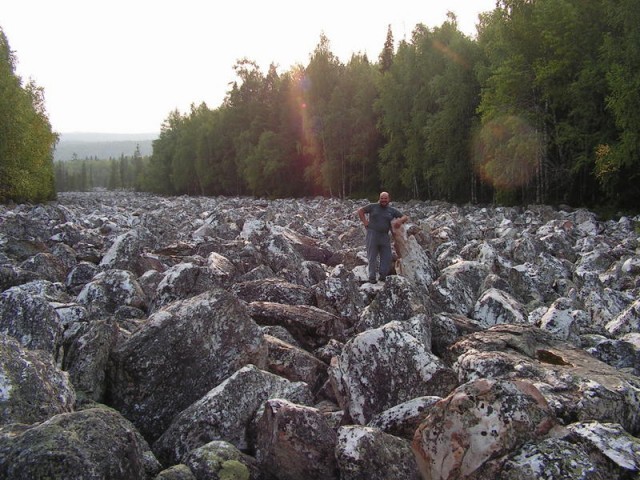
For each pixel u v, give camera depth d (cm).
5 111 3878
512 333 705
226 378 622
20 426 406
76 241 1738
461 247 1778
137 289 984
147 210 3931
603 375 579
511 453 398
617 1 3014
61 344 657
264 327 797
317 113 6700
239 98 9344
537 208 3189
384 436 464
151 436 582
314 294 984
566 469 385
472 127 4412
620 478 402
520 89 3719
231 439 530
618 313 964
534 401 421
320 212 3572
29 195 4759
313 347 816
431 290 973
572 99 3469
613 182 3073
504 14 3794
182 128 12081
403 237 1148
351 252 1440
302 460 461
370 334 607
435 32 5266
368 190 6488
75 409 522
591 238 1866
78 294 1041
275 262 1329
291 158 7800
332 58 6800
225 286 1065
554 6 3403
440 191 5209
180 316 634
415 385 571
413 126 5228
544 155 3681
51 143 5844
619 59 2945
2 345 498
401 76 5572
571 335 779
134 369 596
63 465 355
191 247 1494
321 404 618
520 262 1566
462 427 409
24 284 930
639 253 1611
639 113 2723
